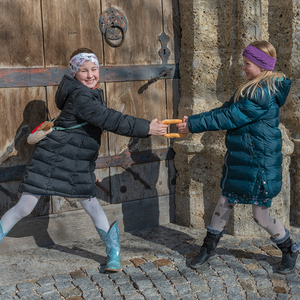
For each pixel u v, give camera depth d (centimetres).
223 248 319
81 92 253
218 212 286
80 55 261
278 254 308
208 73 351
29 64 304
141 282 270
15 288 266
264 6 341
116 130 258
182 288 263
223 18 346
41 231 328
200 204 364
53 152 260
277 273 281
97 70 268
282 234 279
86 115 254
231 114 256
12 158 309
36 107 311
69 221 338
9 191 312
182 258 304
